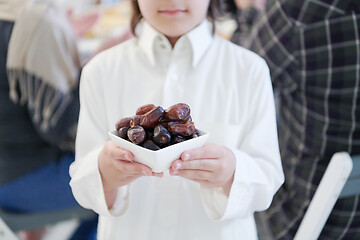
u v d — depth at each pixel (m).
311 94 0.91
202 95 0.71
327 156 0.92
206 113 0.70
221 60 0.73
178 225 0.72
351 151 0.90
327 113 0.89
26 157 1.20
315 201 0.66
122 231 0.73
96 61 0.74
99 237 0.76
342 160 0.62
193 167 0.56
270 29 0.94
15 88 1.17
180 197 0.71
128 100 0.72
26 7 1.17
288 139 1.02
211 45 0.74
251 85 0.71
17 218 1.07
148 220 0.72
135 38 0.78
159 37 0.71
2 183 1.17
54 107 1.19
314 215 0.67
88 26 1.74
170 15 0.63
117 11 1.91
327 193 0.64
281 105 1.04
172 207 0.71
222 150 0.59
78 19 1.80
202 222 0.72
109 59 0.74
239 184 0.63
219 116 0.70
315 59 0.87
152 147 0.50
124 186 0.69
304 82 0.91
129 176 0.61
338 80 0.85
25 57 1.16
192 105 0.70
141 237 0.72
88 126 0.71
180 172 0.58
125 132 0.53
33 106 1.17
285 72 0.94
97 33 1.67
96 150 0.68
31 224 1.07
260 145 0.69
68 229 1.53
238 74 0.72
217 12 0.80
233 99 0.71
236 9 1.43
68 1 1.98
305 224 0.69
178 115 0.51
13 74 1.15
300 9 0.85
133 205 0.72
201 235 0.72
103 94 0.72
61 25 1.21
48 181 1.18
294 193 0.98
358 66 0.83
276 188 0.69
